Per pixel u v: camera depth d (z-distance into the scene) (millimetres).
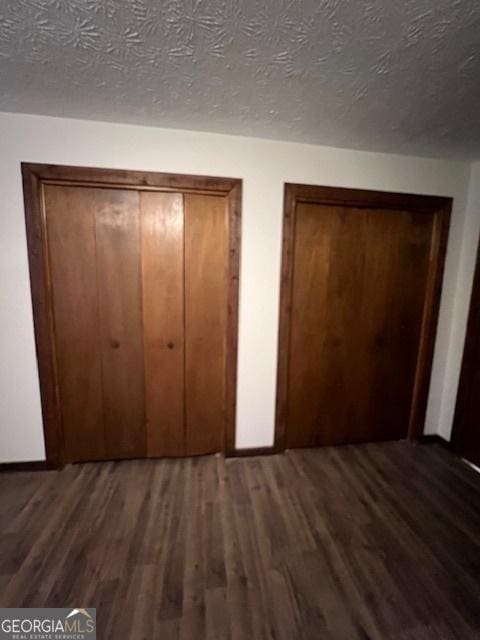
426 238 2070
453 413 2166
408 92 1233
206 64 1086
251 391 2004
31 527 1466
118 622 1074
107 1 827
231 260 1816
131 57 1059
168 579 1229
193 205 1776
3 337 1706
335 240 1964
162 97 1322
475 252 1988
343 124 1528
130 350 1879
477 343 1989
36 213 1611
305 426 2162
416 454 2154
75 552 1337
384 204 1927
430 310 2125
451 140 1675
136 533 1444
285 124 1548
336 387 2150
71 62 1092
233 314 1880
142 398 1941
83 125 1565
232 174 1733
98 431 1938
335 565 1312
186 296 1865
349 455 2121
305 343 2055
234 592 1186
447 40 935
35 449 1847
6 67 1125
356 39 942
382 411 2252
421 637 1056
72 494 1688
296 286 1973
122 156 1621
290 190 1793
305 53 1014
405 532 1496
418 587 1228
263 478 1861
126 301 1822
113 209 1722
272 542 1416
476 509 1665
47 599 1143
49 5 845
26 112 1499
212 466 1962
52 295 1751
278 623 1084
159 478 1838
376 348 2150
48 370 1769
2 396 1764
